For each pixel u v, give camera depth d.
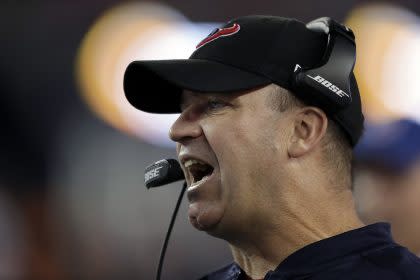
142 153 17.27
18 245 16.39
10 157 17.19
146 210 16.77
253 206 5.73
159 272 6.42
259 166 5.70
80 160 17.31
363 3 17.64
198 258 16.19
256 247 5.91
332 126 5.89
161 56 17.73
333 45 5.87
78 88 17.58
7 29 17.48
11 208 16.73
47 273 16.38
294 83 5.72
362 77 17.48
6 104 17.34
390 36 17.58
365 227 5.77
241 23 5.96
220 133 5.71
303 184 5.77
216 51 5.81
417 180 8.54
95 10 17.70
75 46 17.64
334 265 5.53
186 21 17.75
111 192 17.03
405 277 5.42
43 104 17.48
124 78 6.06
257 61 5.73
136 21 17.73
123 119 17.38
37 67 17.52
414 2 17.66
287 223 5.77
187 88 5.60
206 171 5.98
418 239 8.49
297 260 5.62
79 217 16.97
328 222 5.83
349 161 6.02
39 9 17.56
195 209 5.83
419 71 17.45
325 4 17.61
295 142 5.77
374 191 8.59
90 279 16.47
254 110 5.72
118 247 16.67
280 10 17.62
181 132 5.83
